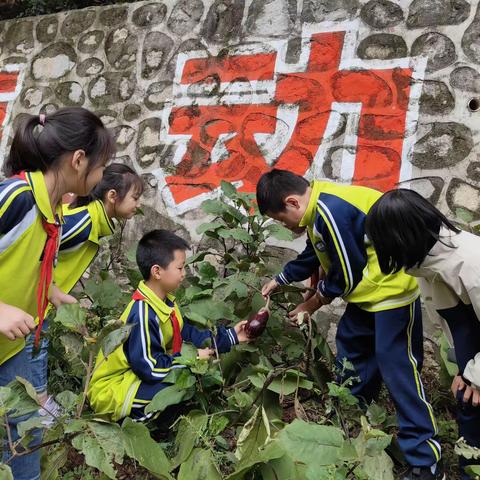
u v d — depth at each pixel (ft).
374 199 6.96
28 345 6.98
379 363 6.74
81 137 4.96
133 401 6.82
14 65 13.76
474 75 8.90
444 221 5.43
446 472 6.82
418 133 9.27
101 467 4.92
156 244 7.17
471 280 5.21
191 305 7.76
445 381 7.81
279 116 10.48
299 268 7.91
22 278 5.07
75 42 13.00
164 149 11.69
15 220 4.79
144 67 12.09
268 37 10.71
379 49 9.66
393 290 6.71
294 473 5.45
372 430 4.90
